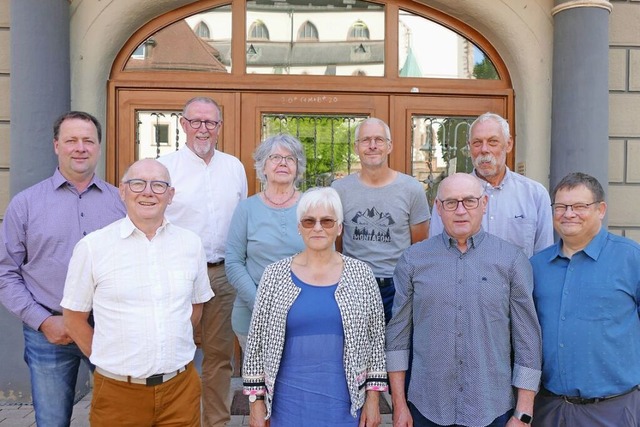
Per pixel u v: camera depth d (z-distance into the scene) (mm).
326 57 4152
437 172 4230
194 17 4070
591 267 2029
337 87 4113
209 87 4043
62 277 2426
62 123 2439
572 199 2016
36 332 2477
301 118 4148
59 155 2455
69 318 2123
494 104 4238
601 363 1979
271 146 2709
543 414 2119
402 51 4227
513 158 4250
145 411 2100
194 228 2979
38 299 2428
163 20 4023
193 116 2965
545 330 2082
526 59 4059
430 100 4191
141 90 4016
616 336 1978
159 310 2080
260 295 2123
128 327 2039
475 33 4250
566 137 3855
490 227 2723
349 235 2896
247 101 4082
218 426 3104
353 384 2023
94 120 2512
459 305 2037
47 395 2492
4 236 2406
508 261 2064
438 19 4203
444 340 2043
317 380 2021
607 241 2062
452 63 4250
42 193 2455
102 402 2086
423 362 2092
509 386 2062
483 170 2703
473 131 2725
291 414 2031
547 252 2195
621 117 4105
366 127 2850
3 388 3664
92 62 3826
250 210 2721
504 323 2055
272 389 2039
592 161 3805
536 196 2723
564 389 2031
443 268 2084
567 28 3840
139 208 2061
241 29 4066
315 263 2129
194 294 2303
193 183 2998
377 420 2102
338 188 2941
